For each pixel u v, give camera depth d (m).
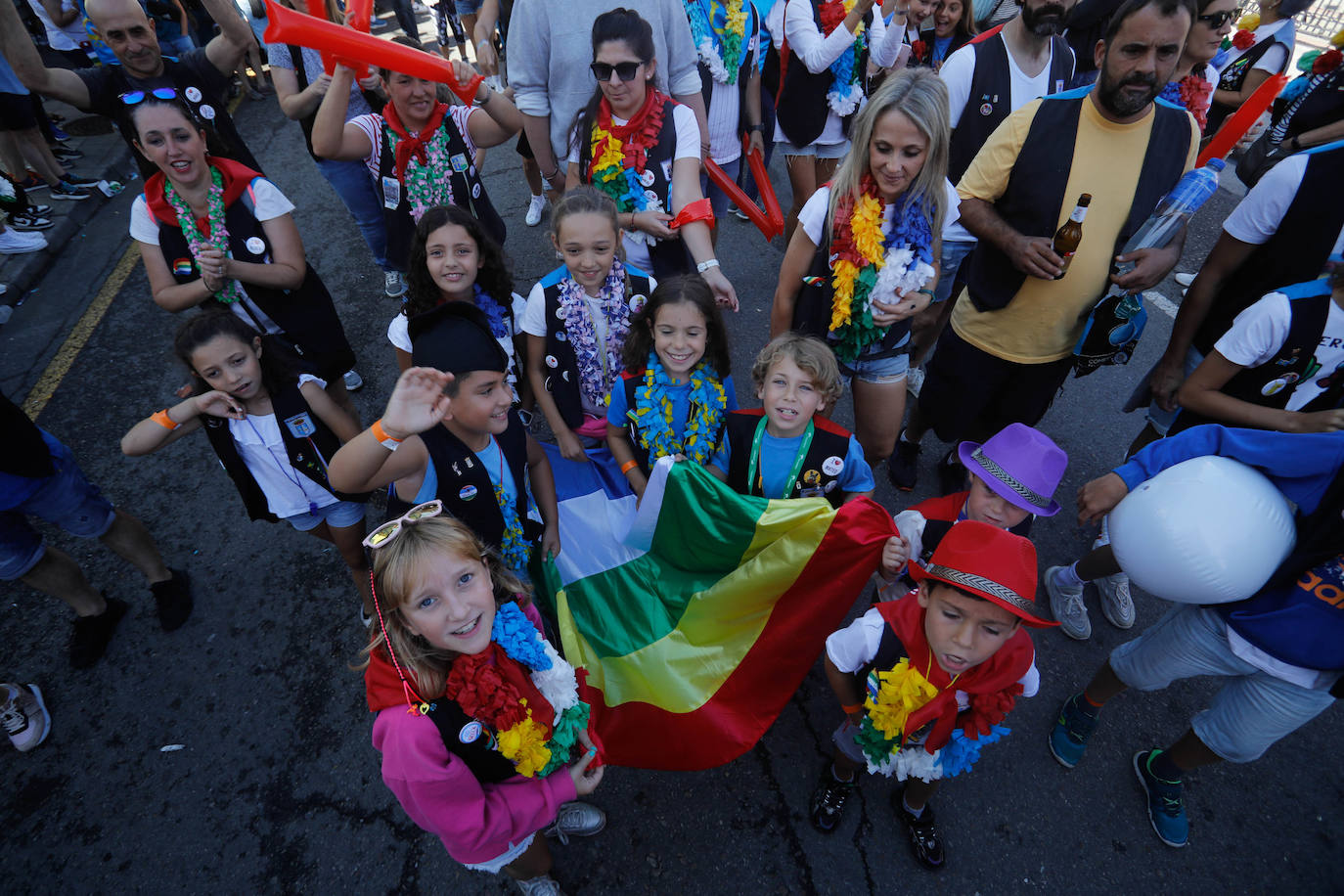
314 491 2.73
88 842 2.65
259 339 2.53
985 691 1.99
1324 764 2.78
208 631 3.31
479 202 3.62
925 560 2.49
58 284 5.45
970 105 3.45
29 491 2.72
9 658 3.22
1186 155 2.62
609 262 2.72
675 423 2.59
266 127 7.73
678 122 3.19
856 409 3.19
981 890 2.49
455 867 2.55
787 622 2.56
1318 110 3.80
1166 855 2.56
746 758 2.83
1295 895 2.48
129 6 3.34
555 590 2.68
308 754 2.88
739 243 5.66
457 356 2.02
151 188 3.01
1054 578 3.26
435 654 1.69
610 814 2.68
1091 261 2.74
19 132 5.81
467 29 8.02
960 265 3.84
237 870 2.57
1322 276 2.39
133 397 4.50
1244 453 2.01
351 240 5.98
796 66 4.32
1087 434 4.14
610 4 3.38
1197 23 3.70
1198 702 2.99
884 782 2.75
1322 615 1.94
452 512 2.26
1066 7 3.09
